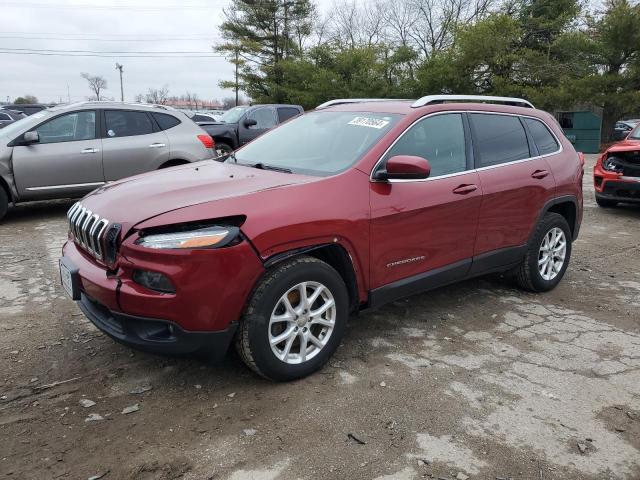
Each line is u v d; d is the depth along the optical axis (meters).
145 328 3.02
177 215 2.99
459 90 29.58
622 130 27.38
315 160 3.93
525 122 5.02
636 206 10.40
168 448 2.75
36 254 6.20
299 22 41.72
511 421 3.04
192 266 2.90
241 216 3.06
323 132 4.27
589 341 4.13
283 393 3.27
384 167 3.74
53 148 7.82
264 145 4.56
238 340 3.17
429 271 4.07
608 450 2.82
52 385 3.33
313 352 3.44
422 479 2.57
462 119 4.41
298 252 3.27
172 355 3.04
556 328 4.37
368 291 3.71
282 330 3.34
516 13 31.77
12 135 7.71
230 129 14.41
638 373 3.64
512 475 2.61
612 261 6.53
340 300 3.48
